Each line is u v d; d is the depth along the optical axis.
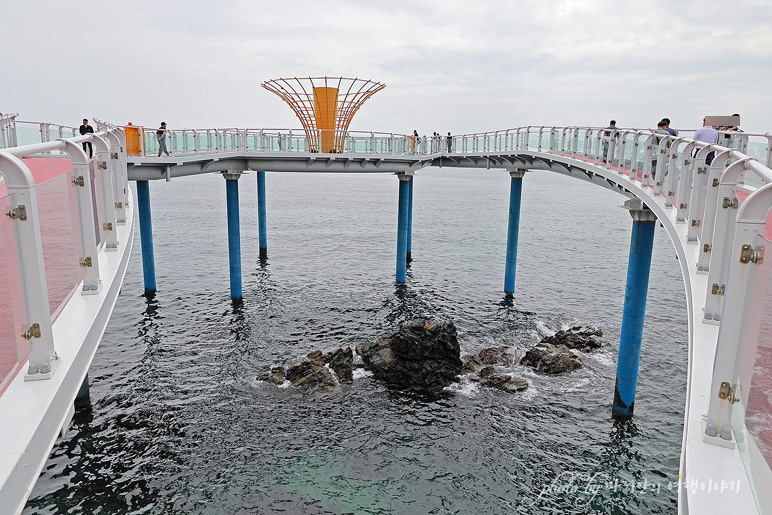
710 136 11.24
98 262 7.04
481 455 15.09
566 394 18.52
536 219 72.94
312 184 174.00
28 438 3.49
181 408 17.22
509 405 17.67
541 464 14.80
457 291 32.44
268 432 15.95
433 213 76.75
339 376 19.17
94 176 7.79
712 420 3.53
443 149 37.16
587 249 48.91
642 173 13.77
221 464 14.46
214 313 26.98
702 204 7.81
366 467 14.44
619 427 16.59
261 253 42.03
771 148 10.52
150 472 14.10
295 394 18.16
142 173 22.20
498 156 31.38
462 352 22.45
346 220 66.81
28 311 4.15
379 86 34.41
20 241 4.04
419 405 17.58
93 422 16.31
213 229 56.31
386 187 158.00
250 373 19.81
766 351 2.88
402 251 33.56
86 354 5.16
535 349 21.19
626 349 16.55
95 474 13.98
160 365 20.44
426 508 13.03
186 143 24.64
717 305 5.09
